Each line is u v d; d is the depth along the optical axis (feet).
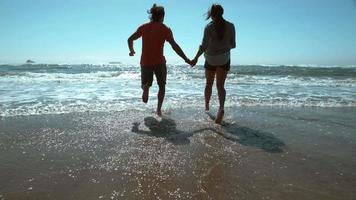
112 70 80.53
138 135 13.39
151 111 18.42
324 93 29.40
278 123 16.15
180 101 22.22
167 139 12.92
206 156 11.00
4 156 10.64
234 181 8.94
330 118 17.69
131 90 28.45
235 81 43.14
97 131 13.85
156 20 17.33
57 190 8.25
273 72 70.18
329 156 11.19
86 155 10.89
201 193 8.17
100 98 22.93
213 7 16.39
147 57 17.21
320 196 8.06
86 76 48.75
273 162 10.52
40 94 24.67
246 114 18.38
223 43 16.43
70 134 13.32
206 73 17.93
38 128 14.11
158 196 7.98
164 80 17.42
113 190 8.28
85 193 8.10
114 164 10.10
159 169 9.76
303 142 12.87
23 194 8.00
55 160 10.38
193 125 15.35
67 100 21.67
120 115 17.11
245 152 11.50
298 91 30.76
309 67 99.60
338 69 83.82
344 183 8.90
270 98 24.80
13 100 21.24
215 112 18.69
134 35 17.39
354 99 25.34
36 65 91.50
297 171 9.75
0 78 41.27
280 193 8.21
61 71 67.87
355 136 13.92
